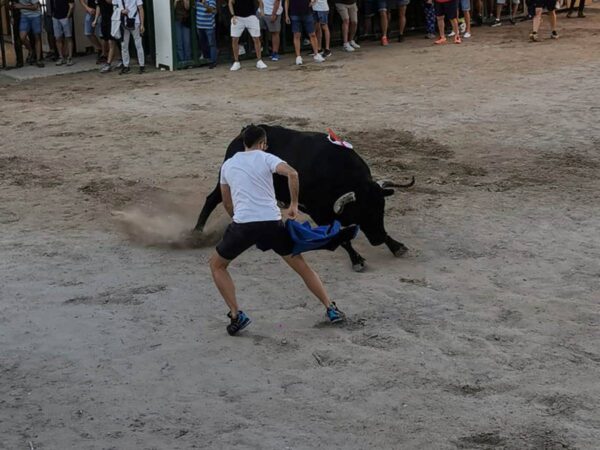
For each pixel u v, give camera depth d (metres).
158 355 6.68
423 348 6.73
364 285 8.07
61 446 5.40
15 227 9.95
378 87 17.72
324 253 9.00
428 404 5.87
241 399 5.99
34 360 6.64
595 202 10.47
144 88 18.70
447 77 18.47
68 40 21.78
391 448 5.32
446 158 12.61
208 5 20.56
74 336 7.04
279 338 6.95
